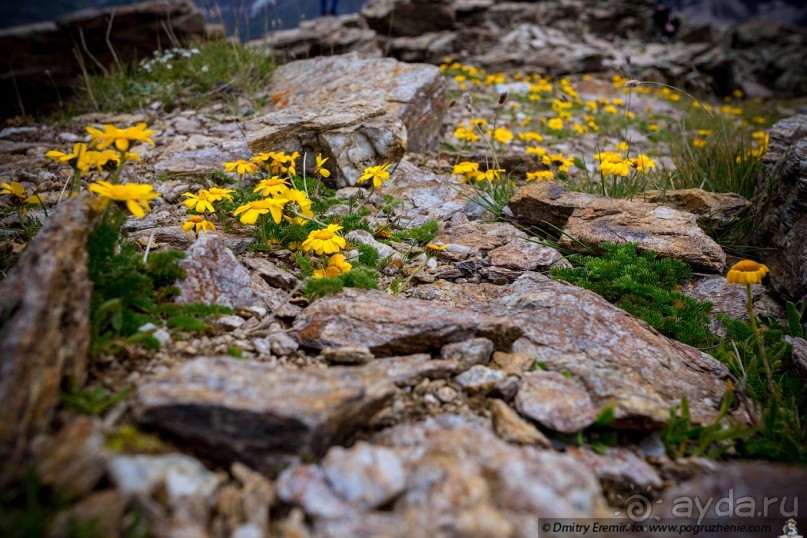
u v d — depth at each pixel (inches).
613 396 81.6
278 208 112.3
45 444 56.7
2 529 48.2
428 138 237.5
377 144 181.6
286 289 111.8
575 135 306.0
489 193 176.7
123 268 86.0
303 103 242.7
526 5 705.0
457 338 90.2
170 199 160.9
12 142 225.6
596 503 59.1
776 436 81.9
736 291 126.0
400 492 58.7
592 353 93.4
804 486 57.3
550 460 62.9
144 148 209.8
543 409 77.6
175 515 53.8
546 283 116.9
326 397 66.7
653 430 78.4
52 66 394.0
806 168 136.6
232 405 62.8
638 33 742.5
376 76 247.4
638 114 406.6
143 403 62.7
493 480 59.7
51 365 62.4
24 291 64.8
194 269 99.0
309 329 92.5
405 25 570.6
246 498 58.7
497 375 84.4
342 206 156.3
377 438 72.5
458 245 141.7
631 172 197.2
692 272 130.5
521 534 52.9
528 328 99.7
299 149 178.5
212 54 319.6
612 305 106.7
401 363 85.0
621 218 142.6
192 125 239.8
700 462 75.5
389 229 148.4
